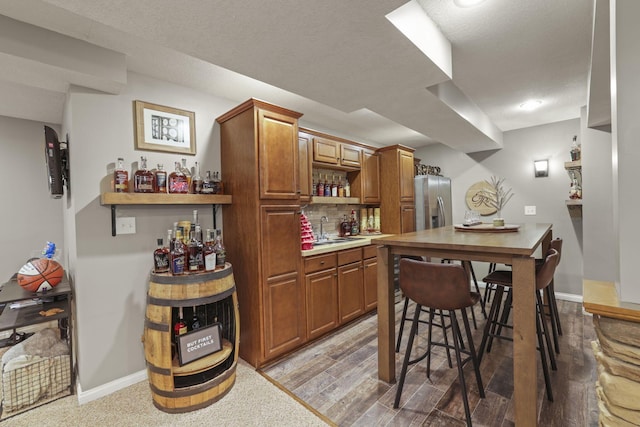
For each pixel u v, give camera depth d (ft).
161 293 6.40
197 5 4.33
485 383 6.93
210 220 8.82
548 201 13.58
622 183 2.81
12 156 9.89
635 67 2.75
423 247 6.25
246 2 4.29
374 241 7.02
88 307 6.73
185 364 6.49
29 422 6.01
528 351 5.12
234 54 5.76
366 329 10.30
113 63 6.46
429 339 7.26
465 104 10.02
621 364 2.74
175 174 7.54
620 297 2.83
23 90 7.64
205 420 6.00
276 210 8.29
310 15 4.62
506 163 14.73
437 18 5.97
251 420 5.97
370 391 6.76
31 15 5.31
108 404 6.55
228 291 7.03
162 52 6.58
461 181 16.21
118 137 7.14
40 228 10.32
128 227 7.26
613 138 3.15
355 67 6.32
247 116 7.99
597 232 11.12
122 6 4.30
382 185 14.03
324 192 12.32
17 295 6.53
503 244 5.56
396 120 10.12
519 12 5.78
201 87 8.39
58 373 6.81
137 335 7.38
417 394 6.59
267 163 8.02
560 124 13.21
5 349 9.00
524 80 8.89
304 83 7.09
